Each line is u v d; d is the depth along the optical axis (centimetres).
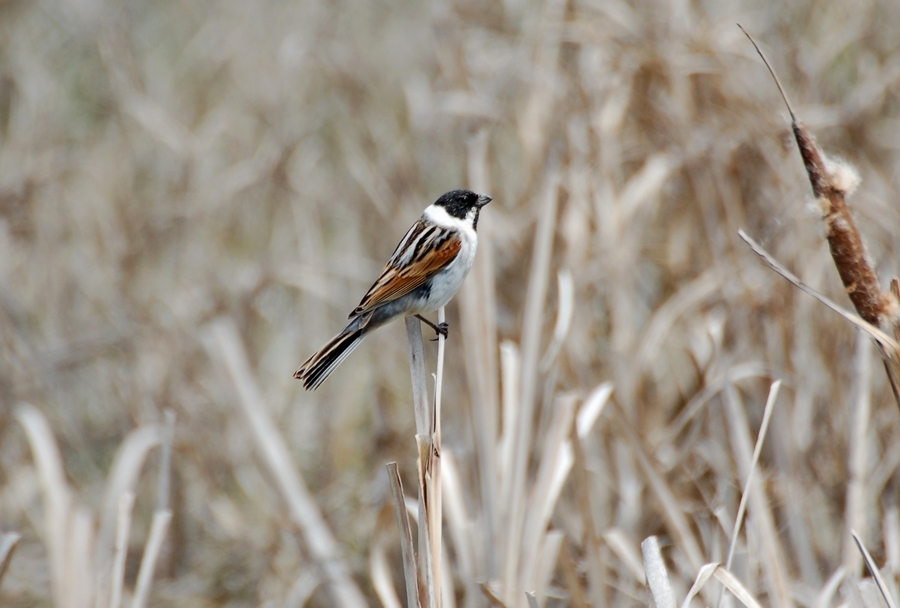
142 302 1438
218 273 1466
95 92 1841
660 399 1079
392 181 1321
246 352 1344
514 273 1116
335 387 1396
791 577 938
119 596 731
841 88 1355
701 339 1074
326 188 1475
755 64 1235
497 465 761
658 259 1172
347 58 1586
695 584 604
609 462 998
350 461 1335
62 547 808
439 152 1391
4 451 1312
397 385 1333
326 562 988
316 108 1551
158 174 1683
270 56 1680
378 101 1583
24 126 1664
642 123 1186
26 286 1511
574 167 1115
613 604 906
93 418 1464
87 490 1279
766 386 1050
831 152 1195
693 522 954
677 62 1141
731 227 1092
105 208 1532
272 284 1455
